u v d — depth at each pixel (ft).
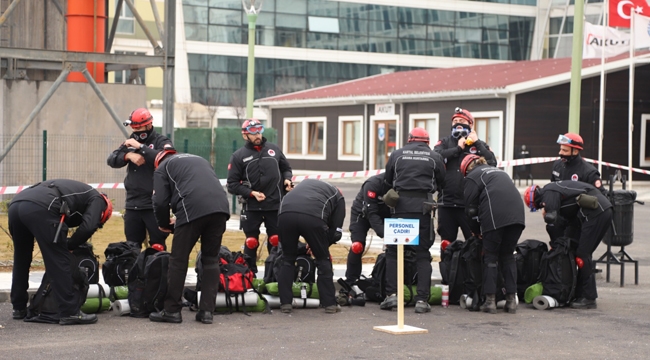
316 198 31.35
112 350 24.86
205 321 29.27
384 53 208.64
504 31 217.56
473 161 33.30
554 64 130.31
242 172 36.14
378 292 34.19
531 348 26.23
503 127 117.70
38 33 68.74
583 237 33.86
